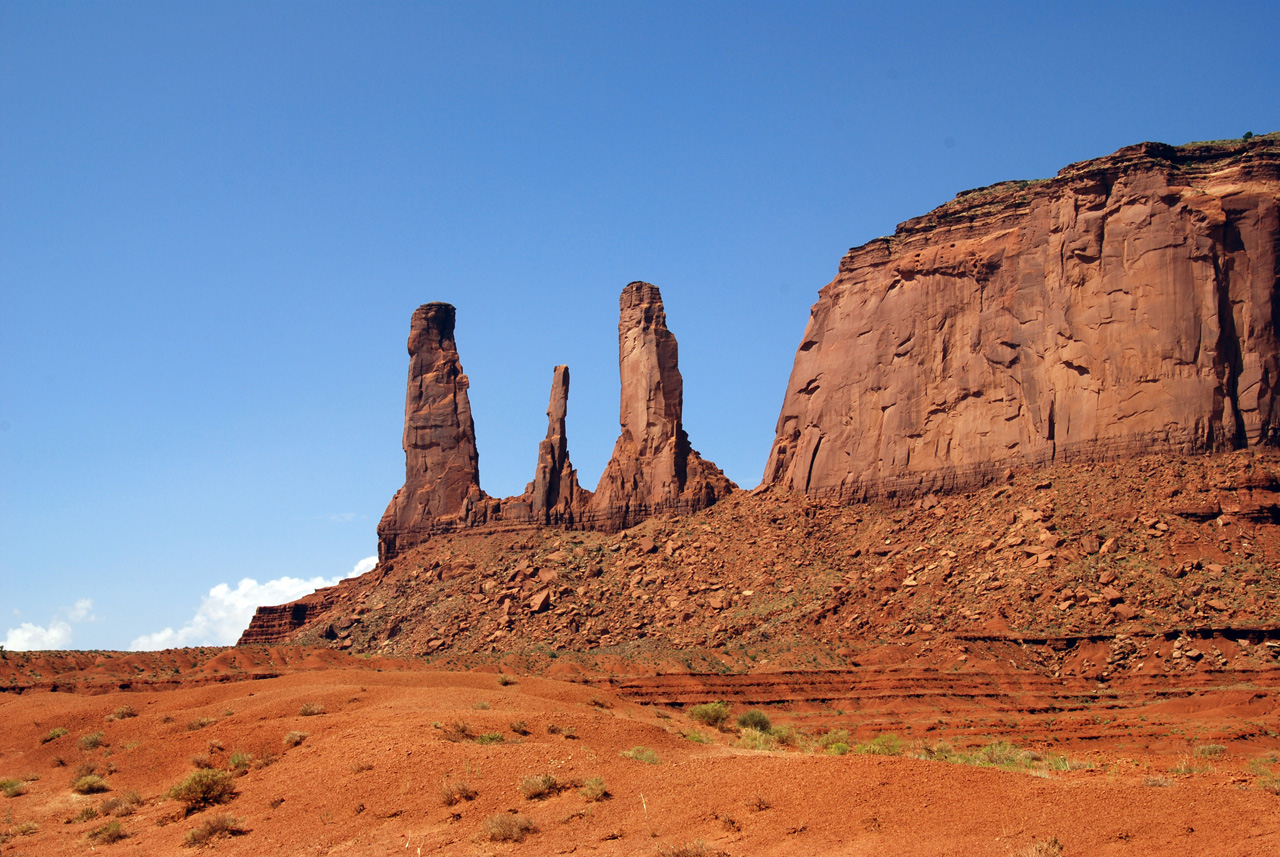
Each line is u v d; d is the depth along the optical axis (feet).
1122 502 391.04
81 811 169.89
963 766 123.03
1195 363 409.28
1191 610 333.62
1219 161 442.91
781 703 333.42
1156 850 100.94
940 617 377.50
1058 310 448.24
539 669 377.71
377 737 165.58
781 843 113.39
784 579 465.88
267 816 148.77
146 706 259.39
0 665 360.48
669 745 172.96
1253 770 176.35
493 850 124.57
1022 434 453.99
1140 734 264.52
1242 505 369.71
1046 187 469.16
